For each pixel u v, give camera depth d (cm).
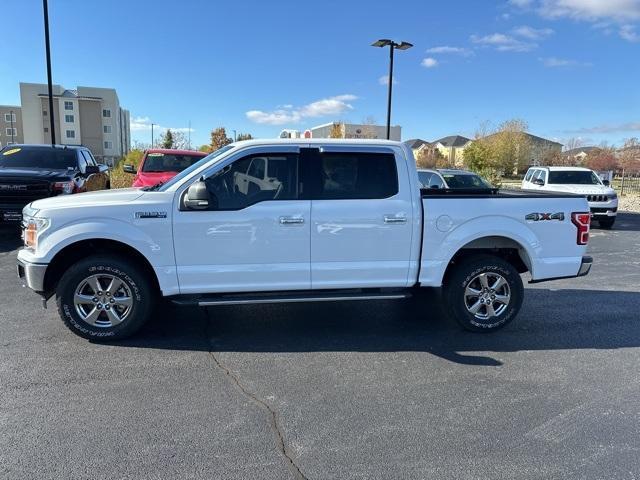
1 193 951
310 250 487
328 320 566
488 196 516
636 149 5328
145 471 285
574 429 338
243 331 523
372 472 287
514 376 423
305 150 485
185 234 468
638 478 285
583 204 537
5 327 520
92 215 460
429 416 352
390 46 2014
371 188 496
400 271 506
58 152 1177
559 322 574
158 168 1262
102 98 8112
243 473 284
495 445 317
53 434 321
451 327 549
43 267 458
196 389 388
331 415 352
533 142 6775
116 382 398
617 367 446
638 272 873
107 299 477
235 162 478
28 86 7769
